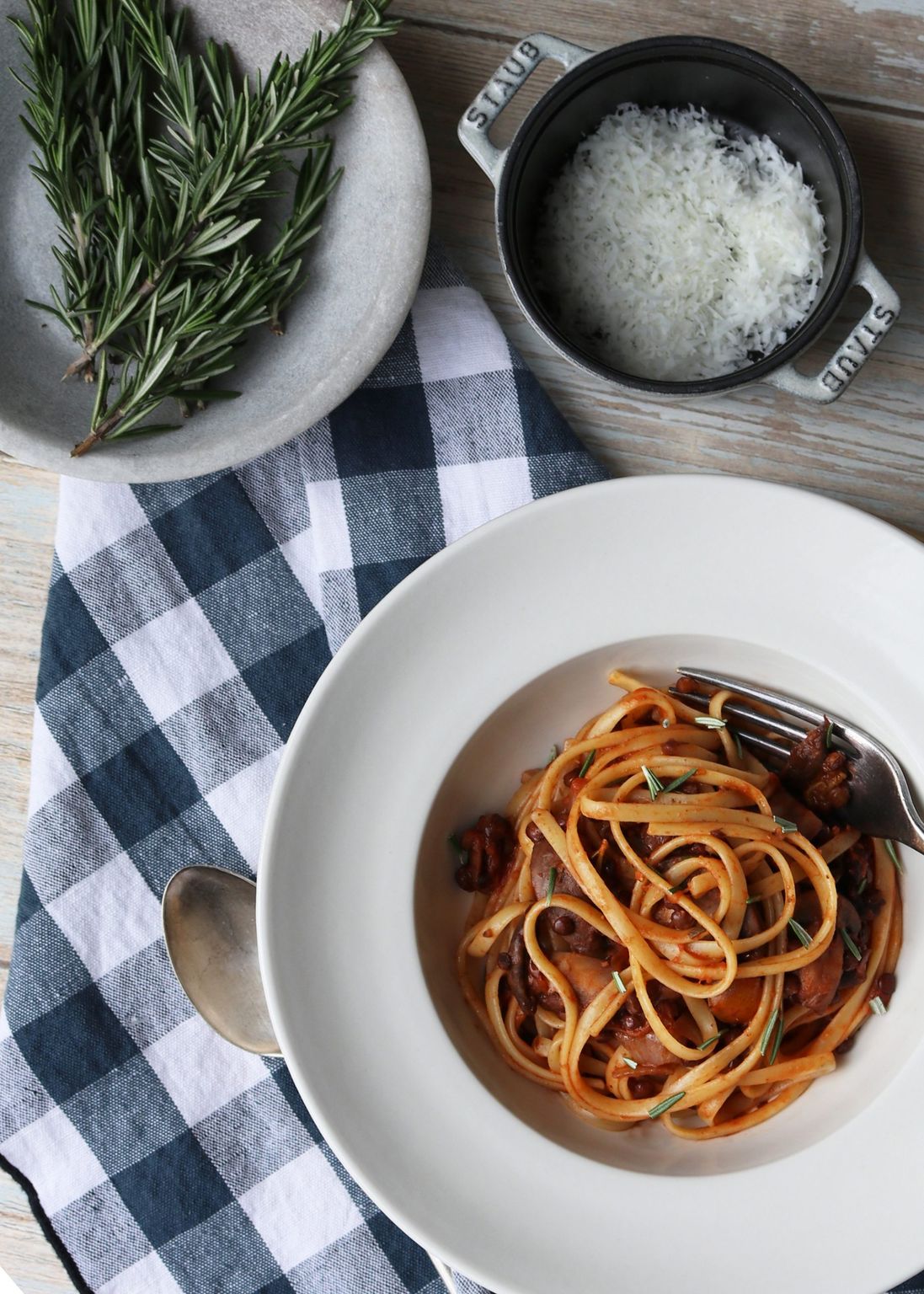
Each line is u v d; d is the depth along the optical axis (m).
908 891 0.62
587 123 0.61
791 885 0.59
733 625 0.60
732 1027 0.61
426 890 0.62
